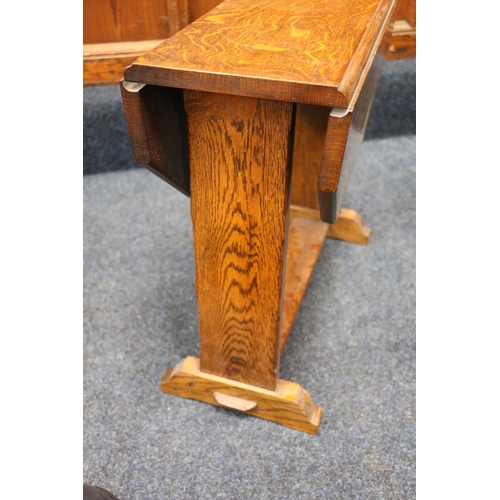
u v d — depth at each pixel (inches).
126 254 56.9
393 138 79.5
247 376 38.6
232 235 31.3
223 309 35.3
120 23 62.3
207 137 27.7
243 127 26.6
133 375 43.4
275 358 36.3
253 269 32.4
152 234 60.2
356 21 29.8
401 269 55.2
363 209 64.7
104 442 38.3
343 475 36.2
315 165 51.7
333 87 21.7
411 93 74.3
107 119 67.0
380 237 60.3
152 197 66.8
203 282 34.5
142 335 47.1
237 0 34.0
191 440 38.5
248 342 36.3
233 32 27.9
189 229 61.2
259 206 29.4
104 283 52.9
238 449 37.9
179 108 28.4
